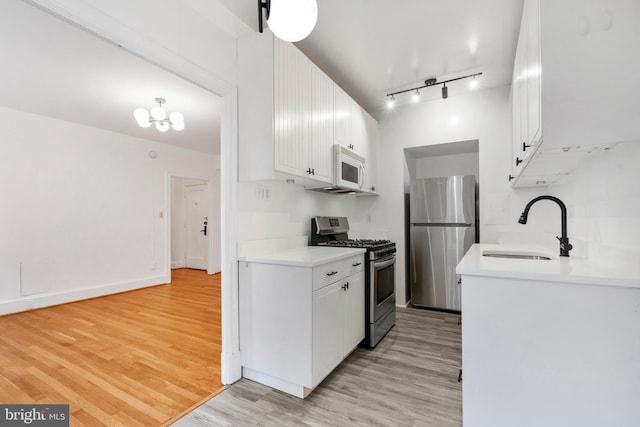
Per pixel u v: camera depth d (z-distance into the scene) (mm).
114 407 1751
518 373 1237
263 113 2002
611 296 1105
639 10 1090
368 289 2615
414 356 2422
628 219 1222
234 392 1911
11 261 3590
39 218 3820
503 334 1259
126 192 4750
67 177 4082
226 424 1603
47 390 1926
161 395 1875
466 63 2803
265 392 1911
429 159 4465
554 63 1186
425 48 2559
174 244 7098
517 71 2234
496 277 1266
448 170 4328
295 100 2188
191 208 7066
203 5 1818
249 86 2072
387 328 2912
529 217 3176
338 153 2725
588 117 1147
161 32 1646
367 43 2477
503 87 3326
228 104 2070
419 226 3746
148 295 4484
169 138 4965
